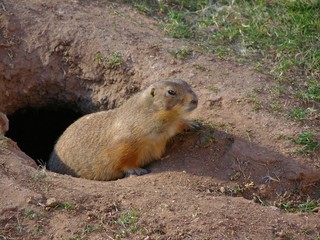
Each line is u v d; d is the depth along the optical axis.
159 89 9.63
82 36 12.02
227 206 8.54
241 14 12.70
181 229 7.99
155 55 11.62
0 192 8.36
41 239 7.84
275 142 9.73
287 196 9.23
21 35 12.12
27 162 9.38
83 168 10.39
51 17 12.27
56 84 12.24
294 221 8.48
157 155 9.91
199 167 9.54
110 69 11.77
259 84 10.88
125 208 8.34
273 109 10.32
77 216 8.14
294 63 11.43
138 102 9.86
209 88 10.77
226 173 9.42
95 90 12.04
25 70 12.12
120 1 12.96
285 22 12.41
